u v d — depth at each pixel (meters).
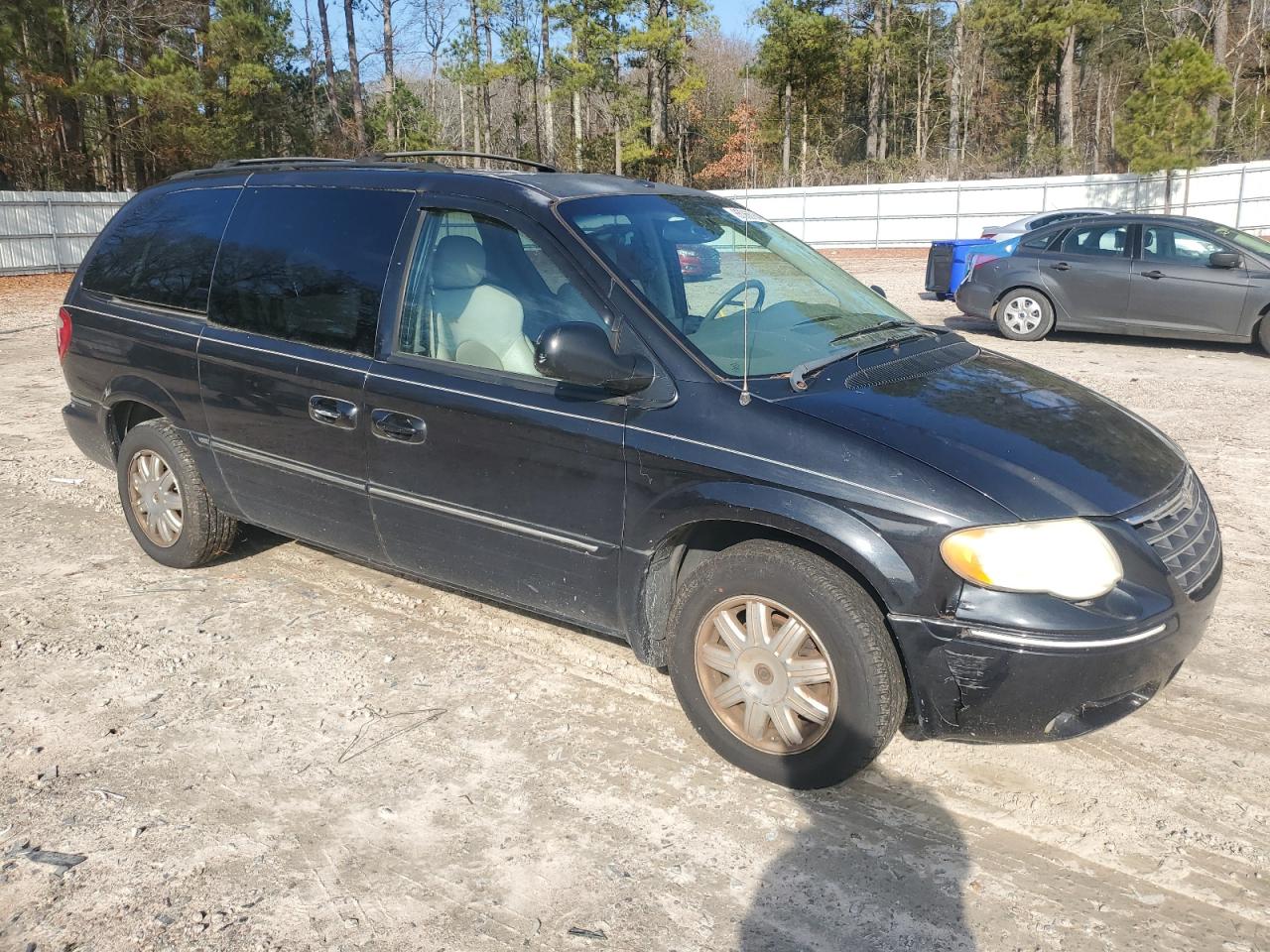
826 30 45.75
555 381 3.56
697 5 47.00
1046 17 43.66
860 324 3.94
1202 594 3.14
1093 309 12.09
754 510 3.10
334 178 4.30
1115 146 29.19
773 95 51.75
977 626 2.87
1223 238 11.39
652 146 50.72
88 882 2.85
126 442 5.02
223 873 2.89
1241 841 3.03
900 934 2.67
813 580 3.06
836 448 3.06
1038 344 12.45
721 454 3.19
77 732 3.62
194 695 3.88
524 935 2.66
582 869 2.92
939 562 2.90
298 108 44.59
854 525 2.98
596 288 3.52
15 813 3.15
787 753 3.22
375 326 3.99
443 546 3.93
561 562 3.62
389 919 2.72
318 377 4.09
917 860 2.96
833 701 3.08
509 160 4.43
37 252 26.67
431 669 4.08
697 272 3.83
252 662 4.13
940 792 3.28
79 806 3.19
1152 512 3.11
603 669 4.08
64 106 33.84
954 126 50.50
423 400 3.79
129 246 5.03
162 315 4.74
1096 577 2.88
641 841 3.04
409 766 3.42
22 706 3.79
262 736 3.60
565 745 3.54
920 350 3.83
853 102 61.03
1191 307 11.45
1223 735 3.61
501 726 3.66
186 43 37.50
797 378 3.32
